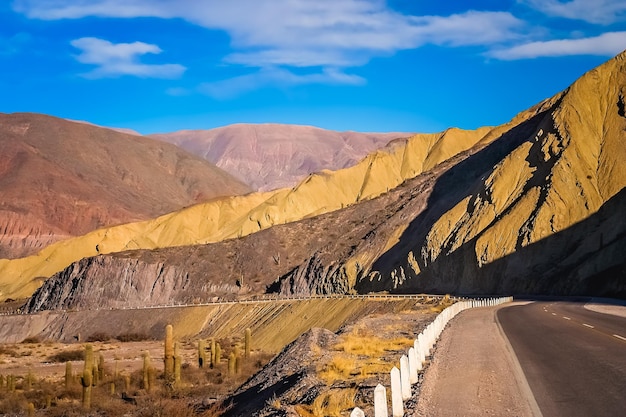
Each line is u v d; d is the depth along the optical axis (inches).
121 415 1199.6
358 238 5526.6
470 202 4092.0
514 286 3312.0
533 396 542.0
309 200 7805.1
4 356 3046.3
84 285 6117.1
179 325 4581.7
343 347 1080.2
